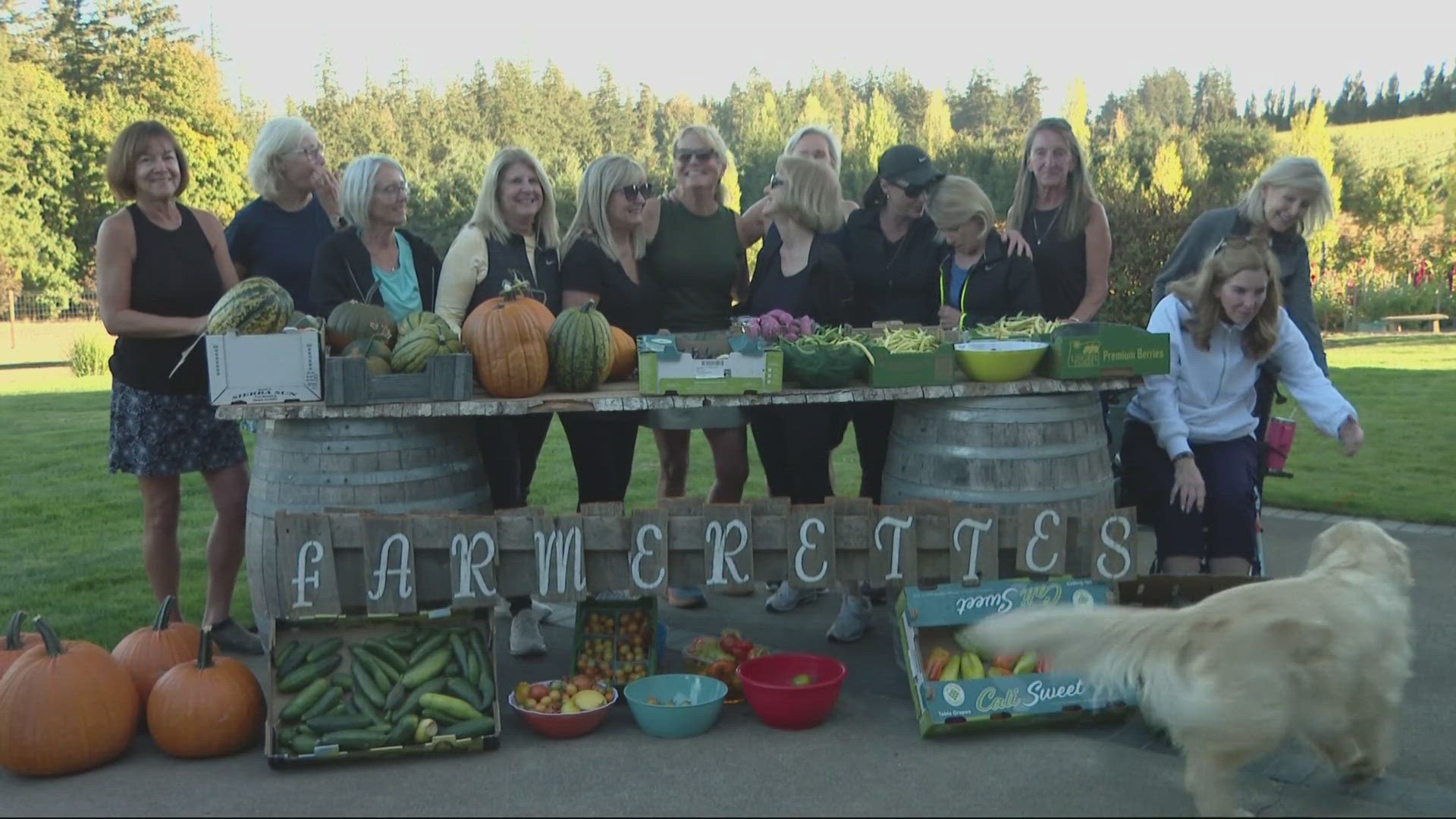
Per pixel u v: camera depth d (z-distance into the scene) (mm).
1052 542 4352
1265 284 4574
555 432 12969
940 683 4035
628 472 5445
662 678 4312
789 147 6500
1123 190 12984
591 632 4727
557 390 4457
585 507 4160
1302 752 3865
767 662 4406
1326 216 5480
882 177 5387
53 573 6496
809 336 4555
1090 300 5871
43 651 3912
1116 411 6918
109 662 3936
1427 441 10711
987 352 4379
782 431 5359
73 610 5746
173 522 5082
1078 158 5777
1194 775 3316
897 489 4617
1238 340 4738
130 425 4902
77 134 36156
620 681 4484
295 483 4191
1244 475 4770
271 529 4234
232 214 37781
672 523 4219
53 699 3730
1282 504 8164
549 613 5656
